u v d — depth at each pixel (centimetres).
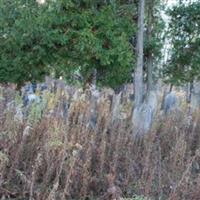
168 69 929
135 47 819
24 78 800
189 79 934
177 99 741
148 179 374
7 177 357
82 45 723
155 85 923
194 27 897
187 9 897
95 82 804
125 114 587
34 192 342
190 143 527
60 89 598
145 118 557
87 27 735
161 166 423
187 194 362
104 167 416
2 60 789
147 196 354
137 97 759
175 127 541
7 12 791
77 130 431
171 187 377
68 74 808
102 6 772
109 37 741
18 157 374
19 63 779
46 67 796
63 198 329
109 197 357
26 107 479
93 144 416
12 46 775
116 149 423
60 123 427
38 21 740
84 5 765
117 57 753
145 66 887
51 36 737
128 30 778
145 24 890
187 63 912
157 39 873
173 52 913
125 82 841
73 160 348
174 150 446
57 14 743
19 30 757
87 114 498
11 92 523
